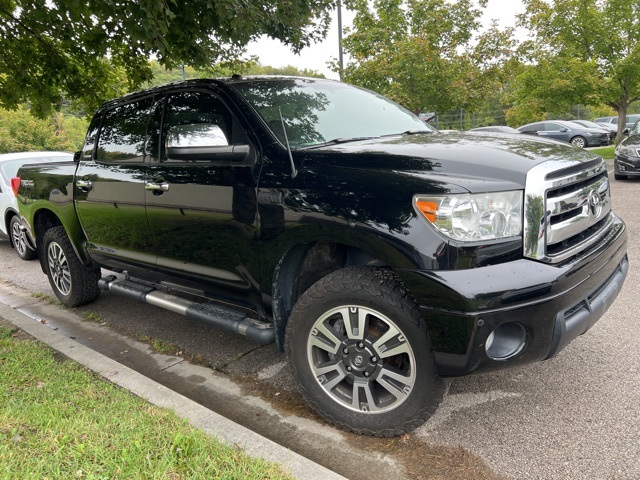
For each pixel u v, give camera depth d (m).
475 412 2.91
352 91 3.99
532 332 2.33
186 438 2.33
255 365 3.76
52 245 5.18
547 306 2.32
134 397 2.97
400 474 2.44
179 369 3.78
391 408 2.59
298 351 2.83
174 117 3.66
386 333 2.52
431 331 2.34
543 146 2.80
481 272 2.27
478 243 2.29
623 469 2.35
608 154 17.81
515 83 17.11
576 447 2.54
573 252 2.53
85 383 3.11
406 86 11.56
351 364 2.68
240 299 3.30
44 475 2.10
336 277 2.63
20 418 2.56
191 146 3.03
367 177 2.55
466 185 2.32
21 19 5.25
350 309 2.61
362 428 2.69
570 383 3.15
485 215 2.30
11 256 8.33
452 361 2.33
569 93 15.91
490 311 2.24
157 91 3.88
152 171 3.71
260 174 2.94
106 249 4.37
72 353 3.67
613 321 3.99
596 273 2.62
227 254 3.21
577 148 3.01
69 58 6.30
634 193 9.59
